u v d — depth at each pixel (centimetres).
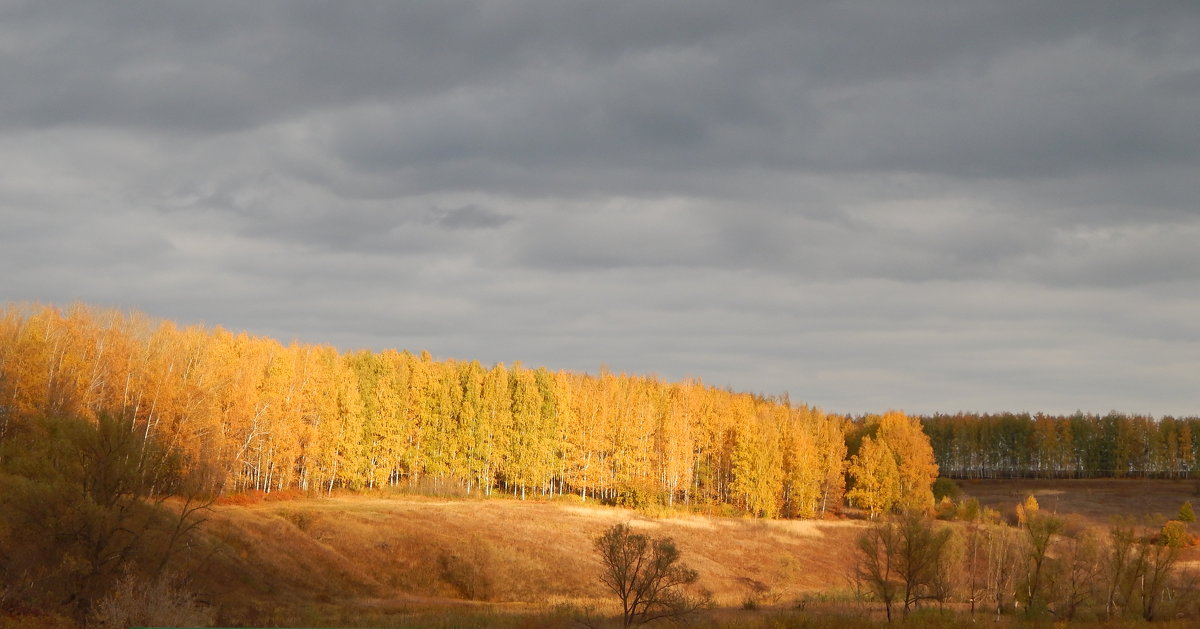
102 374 6950
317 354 10131
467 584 6134
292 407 8475
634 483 10394
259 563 5366
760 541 8906
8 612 3234
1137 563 5181
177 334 8344
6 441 5125
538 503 9512
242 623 4047
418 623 4200
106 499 3719
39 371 6331
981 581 6906
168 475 4084
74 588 3500
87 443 3694
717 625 4147
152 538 4088
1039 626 4566
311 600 5097
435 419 10475
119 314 7669
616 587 4434
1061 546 6272
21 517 3491
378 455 9838
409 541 6669
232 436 7656
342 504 7775
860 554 8669
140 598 3497
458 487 10081
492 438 10469
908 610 4991
